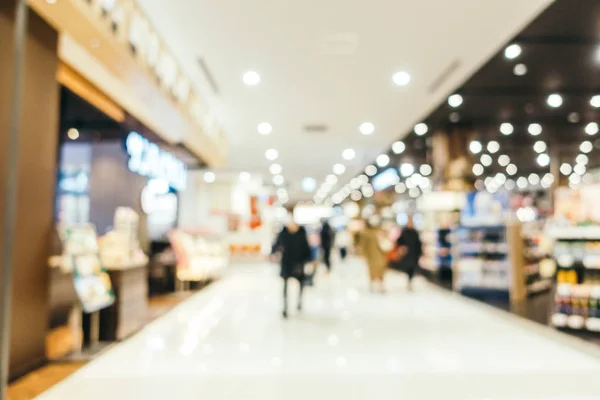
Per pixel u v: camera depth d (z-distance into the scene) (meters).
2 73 3.33
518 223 8.42
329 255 13.05
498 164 18.55
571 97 9.14
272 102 7.70
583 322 5.30
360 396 3.41
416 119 8.75
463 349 4.82
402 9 4.55
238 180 17.28
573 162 17.44
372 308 7.56
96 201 8.79
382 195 21.23
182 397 3.38
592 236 5.35
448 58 5.78
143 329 5.81
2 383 1.97
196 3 4.45
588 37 6.38
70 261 4.44
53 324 4.55
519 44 6.61
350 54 5.66
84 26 3.50
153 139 8.52
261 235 18.23
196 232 10.77
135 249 5.93
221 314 6.94
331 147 11.45
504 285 8.40
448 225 11.99
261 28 4.97
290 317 6.71
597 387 3.62
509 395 3.44
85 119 8.24
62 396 3.36
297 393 3.47
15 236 3.56
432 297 8.87
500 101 9.43
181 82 6.12
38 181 3.89
